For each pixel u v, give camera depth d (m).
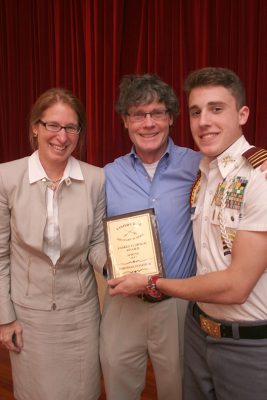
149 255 1.52
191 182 1.68
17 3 3.95
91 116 3.41
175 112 1.67
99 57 3.30
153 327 1.69
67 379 1.66
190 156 1.72
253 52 2.54
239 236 1.21
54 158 1.56
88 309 1.69
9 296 1.66
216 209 1.32
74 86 3.59
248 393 1.30
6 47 4.14
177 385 1.75
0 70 4.20
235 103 1.31
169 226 1.67
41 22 3.75
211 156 1.35
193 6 2.79
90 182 1.66
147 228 1.54
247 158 1.27
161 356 1.72
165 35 2.91
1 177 1.58
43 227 1.56
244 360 1.29
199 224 1.41
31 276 1.62
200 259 1.41
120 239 1.55
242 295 1.21
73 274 1.65
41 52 3.81
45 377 1.63
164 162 1.71
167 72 2.95
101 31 3.27
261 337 1.28
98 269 1.63
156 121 1.62
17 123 4.16
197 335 1.46
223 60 2.67
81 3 3.42
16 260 1.65
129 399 1.82
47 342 1.62
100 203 1.71
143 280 1.42
